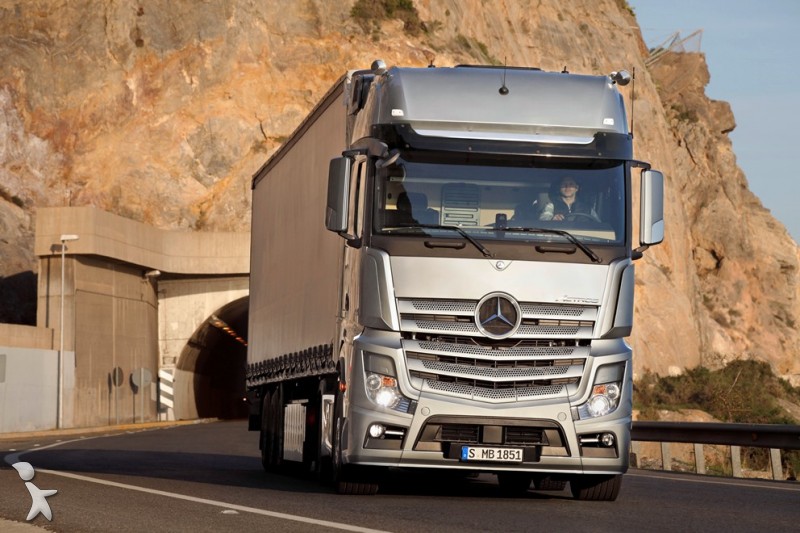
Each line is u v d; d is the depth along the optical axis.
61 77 194.00
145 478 39.34
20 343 127.56
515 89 31.36
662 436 53.38
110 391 146.38
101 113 192.50
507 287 29.92
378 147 30.59
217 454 63.97
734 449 49.31
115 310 149.00
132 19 199.00
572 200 30.66
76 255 141.12
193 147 190.75
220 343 182.50
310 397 41.47
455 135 30.62
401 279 29.91
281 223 49.31
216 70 198.00
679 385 178.50
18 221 176.50
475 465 29.70
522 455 29.75
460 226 30.19
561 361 30.00
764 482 41.97
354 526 23.83
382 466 30.94
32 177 185.25
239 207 187.62
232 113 194.25
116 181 185.38
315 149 41.81
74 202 183.62
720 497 33.94
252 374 55.81
